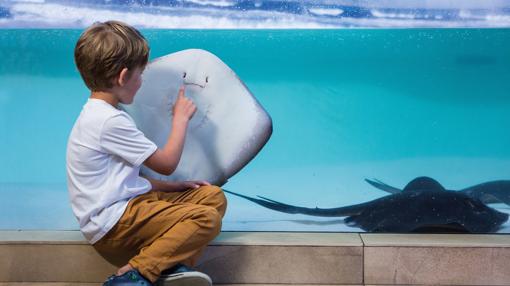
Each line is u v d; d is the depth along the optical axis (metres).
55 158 2.62
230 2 2.55
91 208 2.21
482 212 2.60
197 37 2.57
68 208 2.63
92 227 2.22
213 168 2.62
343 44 2.55
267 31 2.56
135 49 2.20
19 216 2.63
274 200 2.63
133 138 2.20
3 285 2.50
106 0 2.57
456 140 2.58
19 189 2.63
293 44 2.56
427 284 2.46
